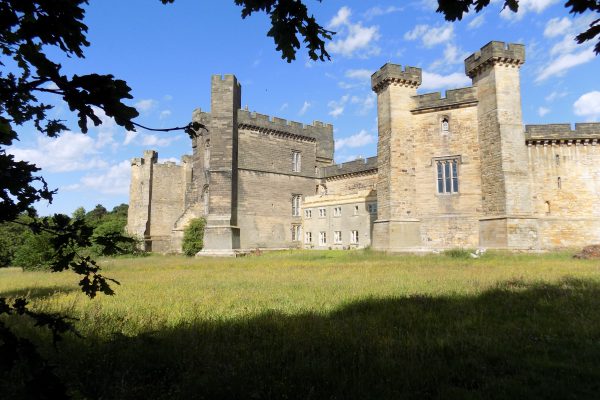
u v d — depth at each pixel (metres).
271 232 44.72
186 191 56.88
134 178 58.28
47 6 2.60
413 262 22.78
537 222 28.39
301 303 9.95
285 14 4.11
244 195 42.78
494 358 5.76
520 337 6.66
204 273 19.03
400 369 5.18
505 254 25.73
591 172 31.41
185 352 5.84
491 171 28.27
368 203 41.56
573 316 7.95
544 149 31.59
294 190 47.78
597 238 30.75
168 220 56.66
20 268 34.22
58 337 2.81
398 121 31.02
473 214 29.12
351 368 5.25
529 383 4.91
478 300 9.90
